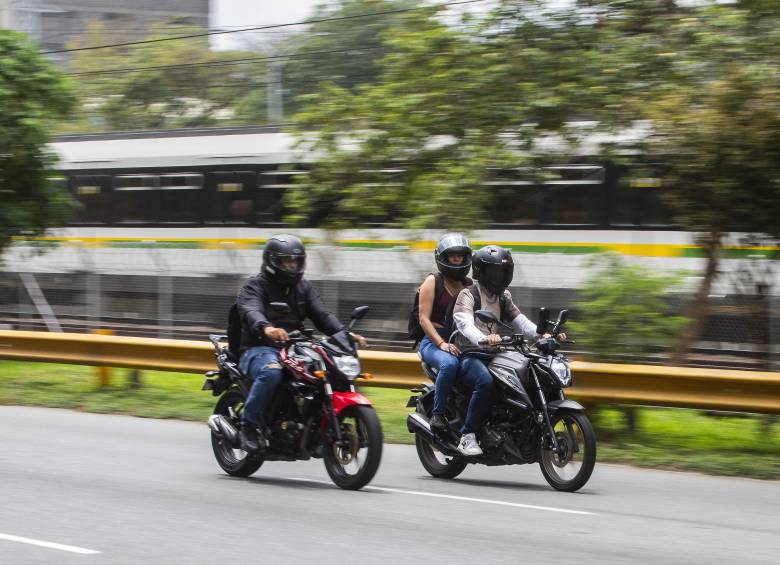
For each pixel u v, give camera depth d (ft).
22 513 25.89
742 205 40.70
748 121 39.63
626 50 47.34
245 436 30.53
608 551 22.61
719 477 33.35
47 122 61.57
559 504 28.04
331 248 67.92
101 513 25.93
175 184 85.51
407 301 65.62
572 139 48.80
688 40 46.21
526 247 70.38
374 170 53.16
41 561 21.29
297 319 31.04
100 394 49.88
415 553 22.08
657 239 66.85
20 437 38.96
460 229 48.06
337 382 29.86
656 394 37.32
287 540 23.18
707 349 50.19
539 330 30.94
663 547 23.11
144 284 75.36
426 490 29.99
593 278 40.70
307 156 55.57
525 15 50.11
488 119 50.01
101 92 147.33
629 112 46.42
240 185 82.53
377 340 65.72
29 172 62.49
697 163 40.52
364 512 26.43
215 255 73.87
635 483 31.73
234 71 143.74
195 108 146.00
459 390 31.37
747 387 35.94
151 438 39.24
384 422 43.21
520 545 22.99
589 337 40.14
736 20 43.39
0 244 64.08
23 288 78.33
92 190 89.40
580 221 69.10
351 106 53.16
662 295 39.99
